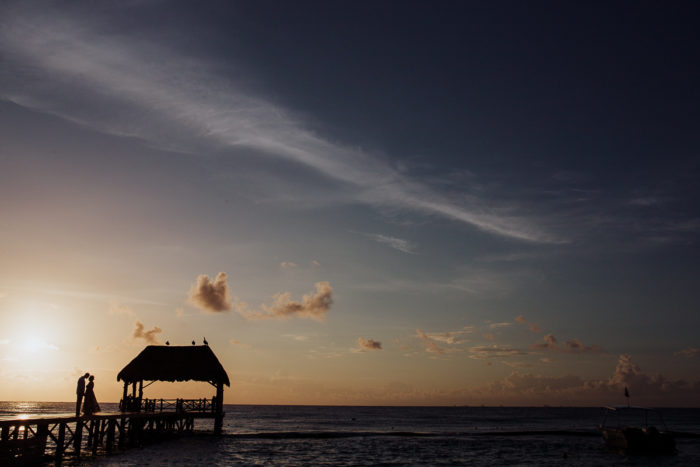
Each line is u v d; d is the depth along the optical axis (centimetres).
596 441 6388
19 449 2622
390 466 3897
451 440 6412
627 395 4838
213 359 4972
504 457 4562
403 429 9544
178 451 4259
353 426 10506
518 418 17412
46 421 2758
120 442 4125
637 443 4666
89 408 3475
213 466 3503
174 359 4853
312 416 17900
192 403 5141
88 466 3169
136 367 4716
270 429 8812
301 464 3862
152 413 4050
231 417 15638
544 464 4103
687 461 4281
